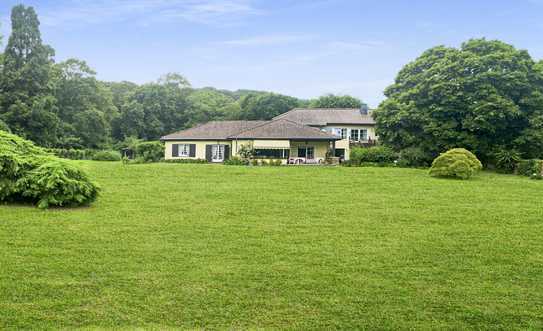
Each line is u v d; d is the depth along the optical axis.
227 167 35.06
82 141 69.75
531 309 8.34
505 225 15.42
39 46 59.69
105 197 19.77
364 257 11.38
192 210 17.25
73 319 7.63
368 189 23.81
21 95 57.25
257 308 8.21
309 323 7.67
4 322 7.41
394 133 42.75
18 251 11.16
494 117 36.81
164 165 36.44
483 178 31.27
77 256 10.94
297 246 12.32
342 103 84.00
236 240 12.84
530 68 40.16
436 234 13.96
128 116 81.12
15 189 16.34
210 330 7.39
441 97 40.53
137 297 8.58
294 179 27.66
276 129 48.94
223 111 90.19
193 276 9.76
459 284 9.58
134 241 12.46
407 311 8.19
